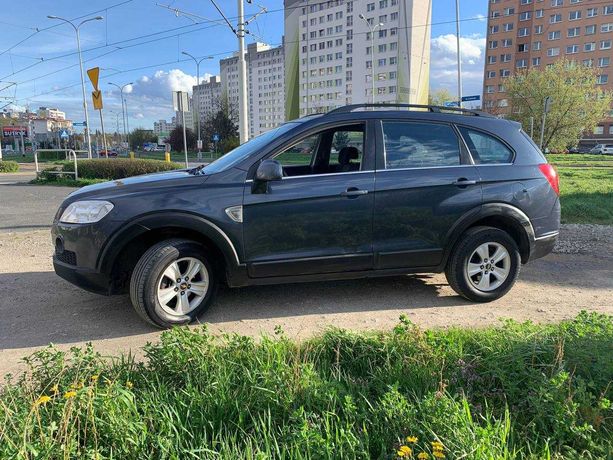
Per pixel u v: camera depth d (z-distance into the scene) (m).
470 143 4.59
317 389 2.54
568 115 45.16
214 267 4.20
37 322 4.12
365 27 93.69
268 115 135.12
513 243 4.59
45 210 11.77
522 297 4.84
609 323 3.36
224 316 4.25
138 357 3.39
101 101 19.67
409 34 85.62
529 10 87.31
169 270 3.89
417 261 4.43
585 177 19.91
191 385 2.62
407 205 4.30
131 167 20.14
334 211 4.15
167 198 3.86
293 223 4.09
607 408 2.39
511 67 90.94
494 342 3.20
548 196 4.72
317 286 5.15
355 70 96.94
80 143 90.81
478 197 4.46
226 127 80.88
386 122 4.43
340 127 4.34
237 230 3.98
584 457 2.16
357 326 4.00
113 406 2.28
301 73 108.44
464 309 4.46
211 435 2.31
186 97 19.58
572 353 2.87
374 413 2.36
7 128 87.81
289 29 108.44
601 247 7.04
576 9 82.38
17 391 2.48
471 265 4.54
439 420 2.24
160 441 2.12
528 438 2.32
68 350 3.52
